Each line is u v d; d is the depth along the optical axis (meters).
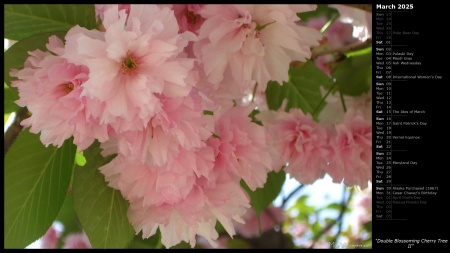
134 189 0.52
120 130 0.48
